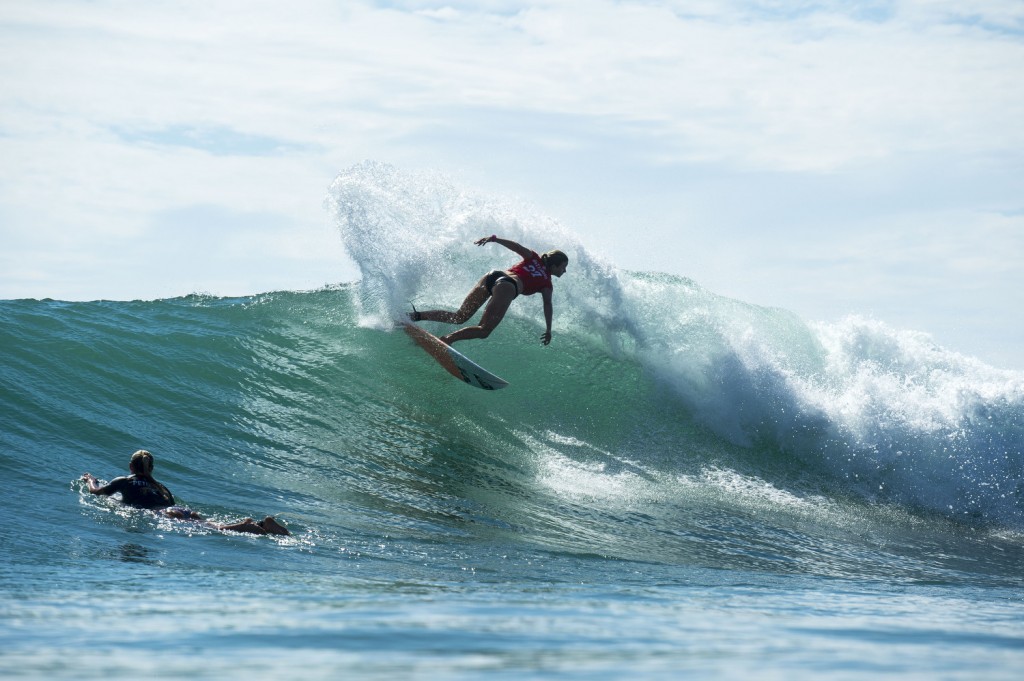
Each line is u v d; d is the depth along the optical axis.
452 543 28.19
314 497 31.53
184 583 19.86
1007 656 11.94
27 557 22.22
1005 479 43.62
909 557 34.16
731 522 35.69
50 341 39.62
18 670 9.34
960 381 47.41
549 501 34.78
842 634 13.95
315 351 43.22
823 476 42.78
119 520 26.59
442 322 42.28
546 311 41.44
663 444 41.91
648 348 46.31
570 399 43.50
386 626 13.07
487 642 11.66
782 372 45.78
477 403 42.03
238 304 46.16
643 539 31.77
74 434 33.25
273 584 20.17
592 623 14.15
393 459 36.09
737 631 13.80
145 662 9.91
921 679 9.64
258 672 9.27
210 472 32.38
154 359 40.09
